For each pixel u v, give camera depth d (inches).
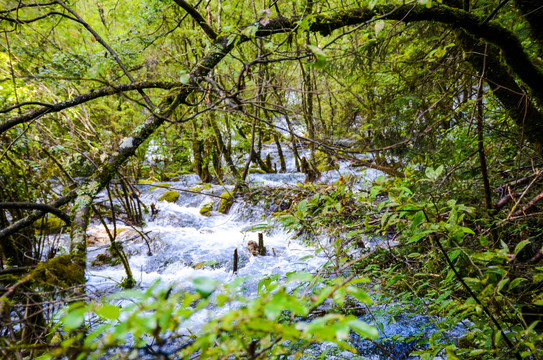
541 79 95.1
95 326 60.3
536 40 97.3
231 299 27.9
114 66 181.2
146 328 23.1
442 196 111.1
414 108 142.8
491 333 58.0
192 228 281.9
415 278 102.5
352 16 101.5
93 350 24.9
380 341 98.5
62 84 153.6
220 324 26.0
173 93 102.6
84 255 78.3
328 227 119.4
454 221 60.2
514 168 130.6
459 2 103.0
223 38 104.8
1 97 135.0
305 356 76.5
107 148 161.6
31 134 142.1
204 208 323.0
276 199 176.4
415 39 142.2
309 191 154.6
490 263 62.9
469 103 119.0
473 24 92.3
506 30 90.2
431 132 137.0
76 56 183.8
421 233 59.4
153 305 24.8
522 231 108.5
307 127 147.1
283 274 179.2
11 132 138.0
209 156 454.6
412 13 95.7
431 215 67.7
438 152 134.0
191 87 96.2
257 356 32.2
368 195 78.4
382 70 149.3
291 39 99.6
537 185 118.8
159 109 100.7
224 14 275.4
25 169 150.9
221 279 188.1
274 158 605.6
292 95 176.7
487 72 108.3
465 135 128.8
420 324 110.7
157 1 224.2
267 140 721.0
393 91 157.5
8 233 80.1
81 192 92.0
